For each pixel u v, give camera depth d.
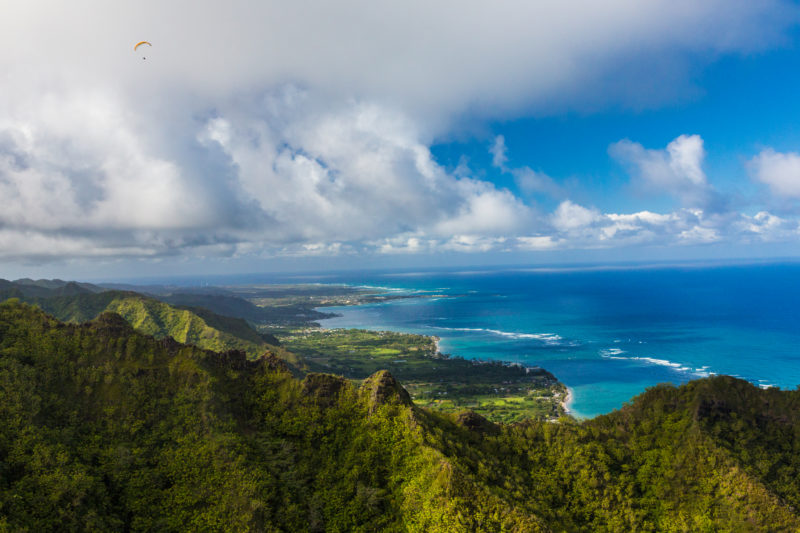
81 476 65.69
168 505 68.19
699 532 69.31
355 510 72.75
